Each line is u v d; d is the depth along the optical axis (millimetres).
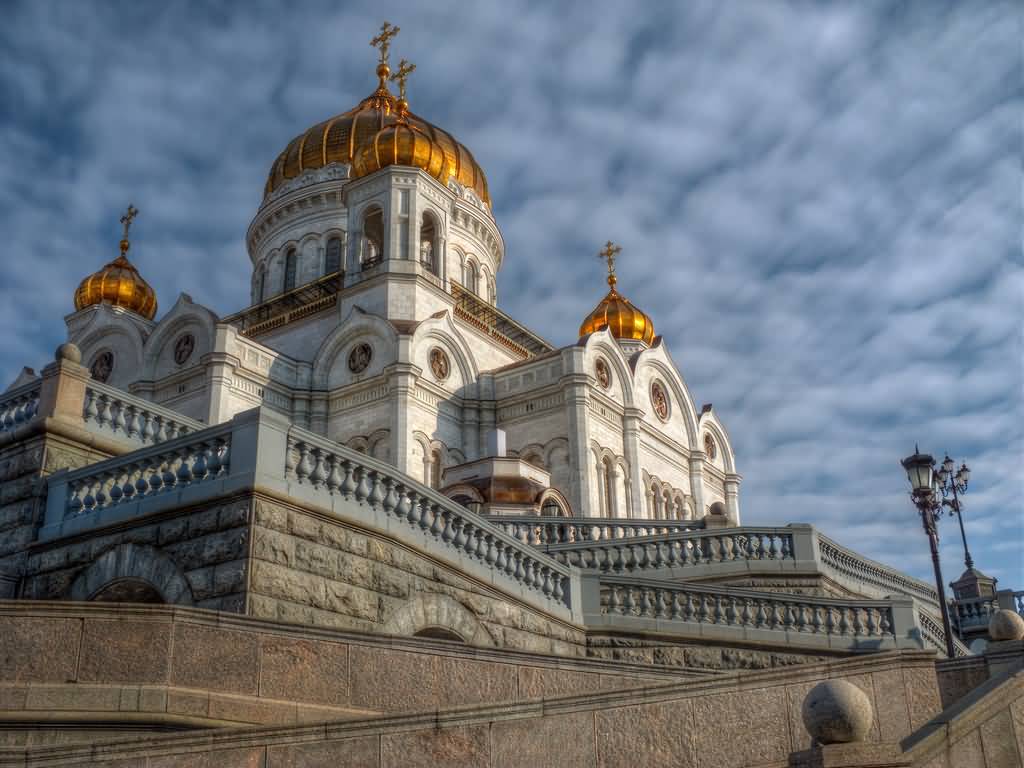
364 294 56156
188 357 51781
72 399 21297
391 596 18516
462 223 66250
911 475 26312
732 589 22734
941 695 14766
